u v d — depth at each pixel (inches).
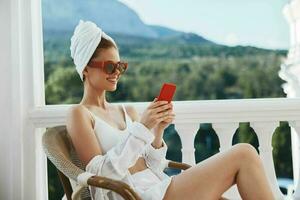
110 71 76.4
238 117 99.3
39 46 101.1
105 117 77.8
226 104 98.7
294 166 109.6
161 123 75.7
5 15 93.7
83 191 73.8
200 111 98.2
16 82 93.0
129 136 66.4
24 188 93.5
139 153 66.1
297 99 100.7
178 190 65.8
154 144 76.6
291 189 110.6
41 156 98.0
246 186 65.6
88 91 78.7
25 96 95.4
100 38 76.1
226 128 99.9
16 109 92.5
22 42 96.0
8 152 92.3
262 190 64.9
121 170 64.9
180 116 98.0
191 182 65.9
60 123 96.0
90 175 60.2
